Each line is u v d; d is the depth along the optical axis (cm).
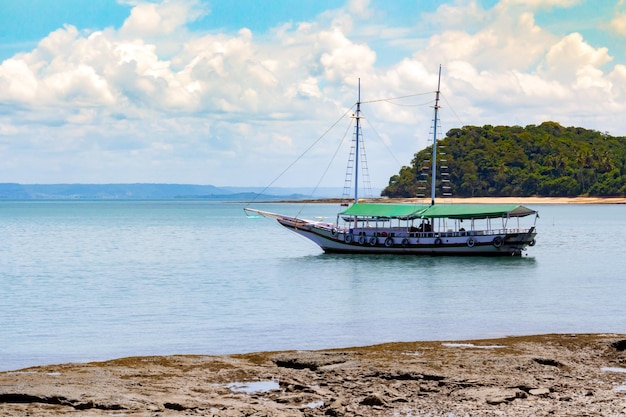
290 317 4075
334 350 2920
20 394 2122
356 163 9269
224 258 8025
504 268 6831
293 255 8356
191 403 2088
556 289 5284
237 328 3731
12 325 3894
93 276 6303
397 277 6150
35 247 9700
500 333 3525
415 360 2655
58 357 3078
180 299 4862
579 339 3095
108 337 3525
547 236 11681
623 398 2145
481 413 2012
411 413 2025
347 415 2009
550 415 1984
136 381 2353
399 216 8044
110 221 18638
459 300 4731
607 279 5909
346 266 7075
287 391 2259
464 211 7919
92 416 1966
